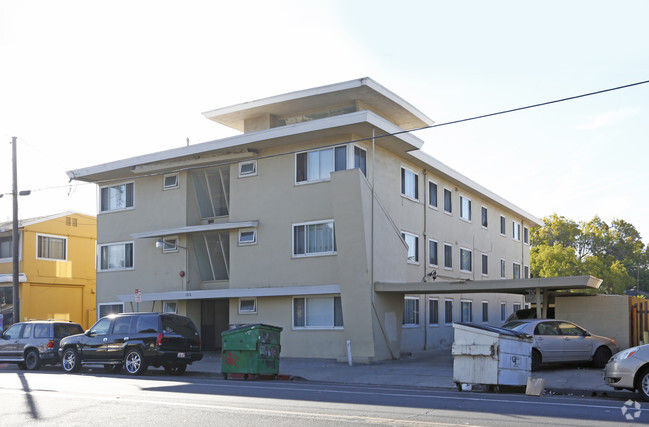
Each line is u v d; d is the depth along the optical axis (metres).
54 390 14.60
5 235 37.03
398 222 27.45
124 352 20.20
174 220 29.39
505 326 19.92
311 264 25.20
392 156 27.50
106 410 11.15
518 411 10.84
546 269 56.94
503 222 41.91
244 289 26.02
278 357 19.61
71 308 38.59
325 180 25.08
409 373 19.72
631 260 72.06
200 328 29.30
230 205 27.61
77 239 39.19
